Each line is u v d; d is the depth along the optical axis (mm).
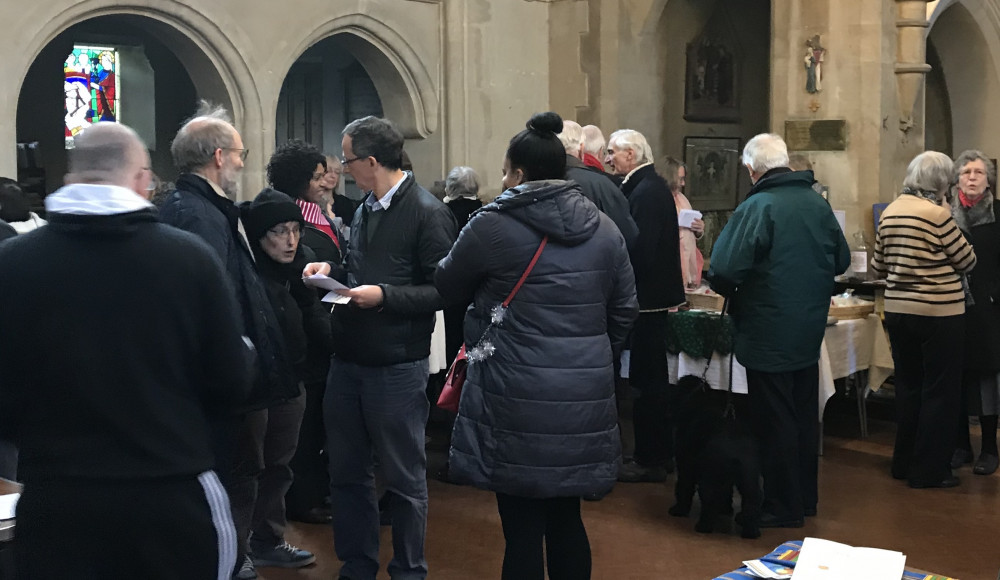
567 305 3133
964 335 5605
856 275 7371
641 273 5340
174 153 3400
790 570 2695
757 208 4656
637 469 5703
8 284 2236
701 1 10219
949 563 4488
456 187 5918
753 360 4758
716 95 10492
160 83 11531
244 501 3699
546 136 3236
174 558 2252
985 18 9727
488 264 3145
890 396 7801
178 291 2299
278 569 4395
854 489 5586
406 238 3805
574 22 9094
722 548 4641
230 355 2377
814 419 5012
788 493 4910
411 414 3834
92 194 2268
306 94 11086
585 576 3285
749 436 4738
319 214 4715
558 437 3098
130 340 2242
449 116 8586
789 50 8312
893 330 5574
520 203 3115
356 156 3787
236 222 3357
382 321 3738
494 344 3154
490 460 3135
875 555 2703
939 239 5301
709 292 6750
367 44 8258
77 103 11289
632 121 9453
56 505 2180
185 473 2275
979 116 10086
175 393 2301
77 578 2188
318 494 5074
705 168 10477
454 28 8539
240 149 3428
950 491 5547
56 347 2211
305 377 4102
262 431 3688
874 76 7988
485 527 4945
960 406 5773
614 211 4863
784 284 4664
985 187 5691
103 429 2219
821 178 8242
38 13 6418
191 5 7086
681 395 5051
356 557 3939
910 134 8344
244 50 7414
